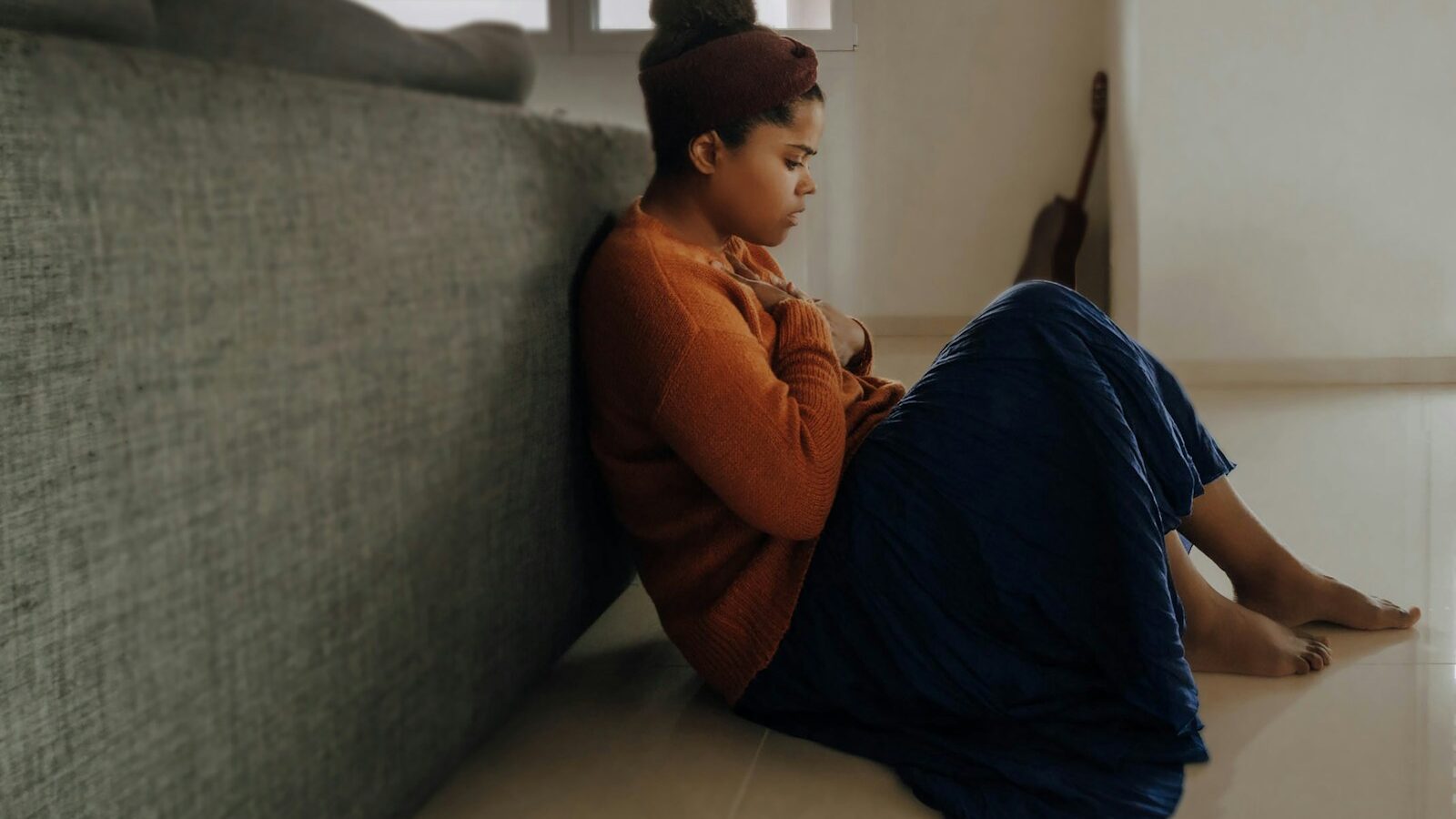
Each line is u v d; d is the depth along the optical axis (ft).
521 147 4.09
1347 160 11.33
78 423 2.22
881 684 4.26
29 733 2.15
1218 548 4.97
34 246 2.12
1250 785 3.90
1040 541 3.96
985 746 4.10
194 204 2.48
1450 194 11.18
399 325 3.29
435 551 3.58
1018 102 15.29
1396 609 5.16
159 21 2.55
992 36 15.20
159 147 2.39
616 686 5.03
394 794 3.43
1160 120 11.59
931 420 4.06
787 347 4.25
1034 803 3.80
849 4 15.24
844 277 15.78
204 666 2.58
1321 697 4.53
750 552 4.43
